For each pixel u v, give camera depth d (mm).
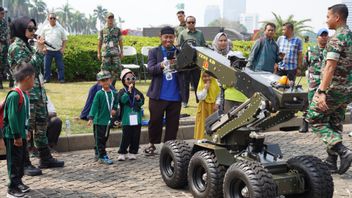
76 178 6625
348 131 10219
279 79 4992
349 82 6520
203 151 5699
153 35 34219
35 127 6883
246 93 5219
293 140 9211
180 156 6020
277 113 5242
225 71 5469
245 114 5270
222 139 5691
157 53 7543
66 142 8242
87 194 5949
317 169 5191
